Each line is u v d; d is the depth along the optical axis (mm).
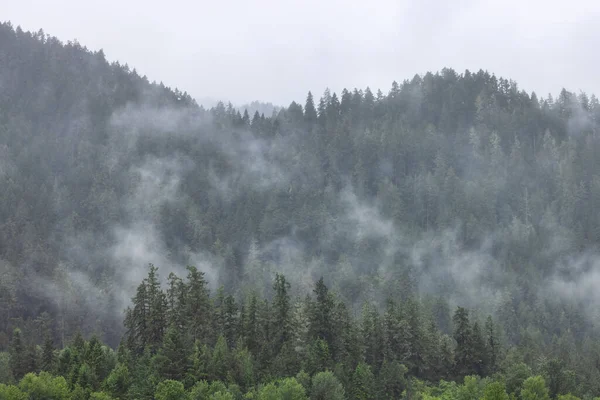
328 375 63250
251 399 60750
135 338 77688
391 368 72000
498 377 73188
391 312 82938
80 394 59250
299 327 80000
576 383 77938
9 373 69250
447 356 82062
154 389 60281
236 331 80062
